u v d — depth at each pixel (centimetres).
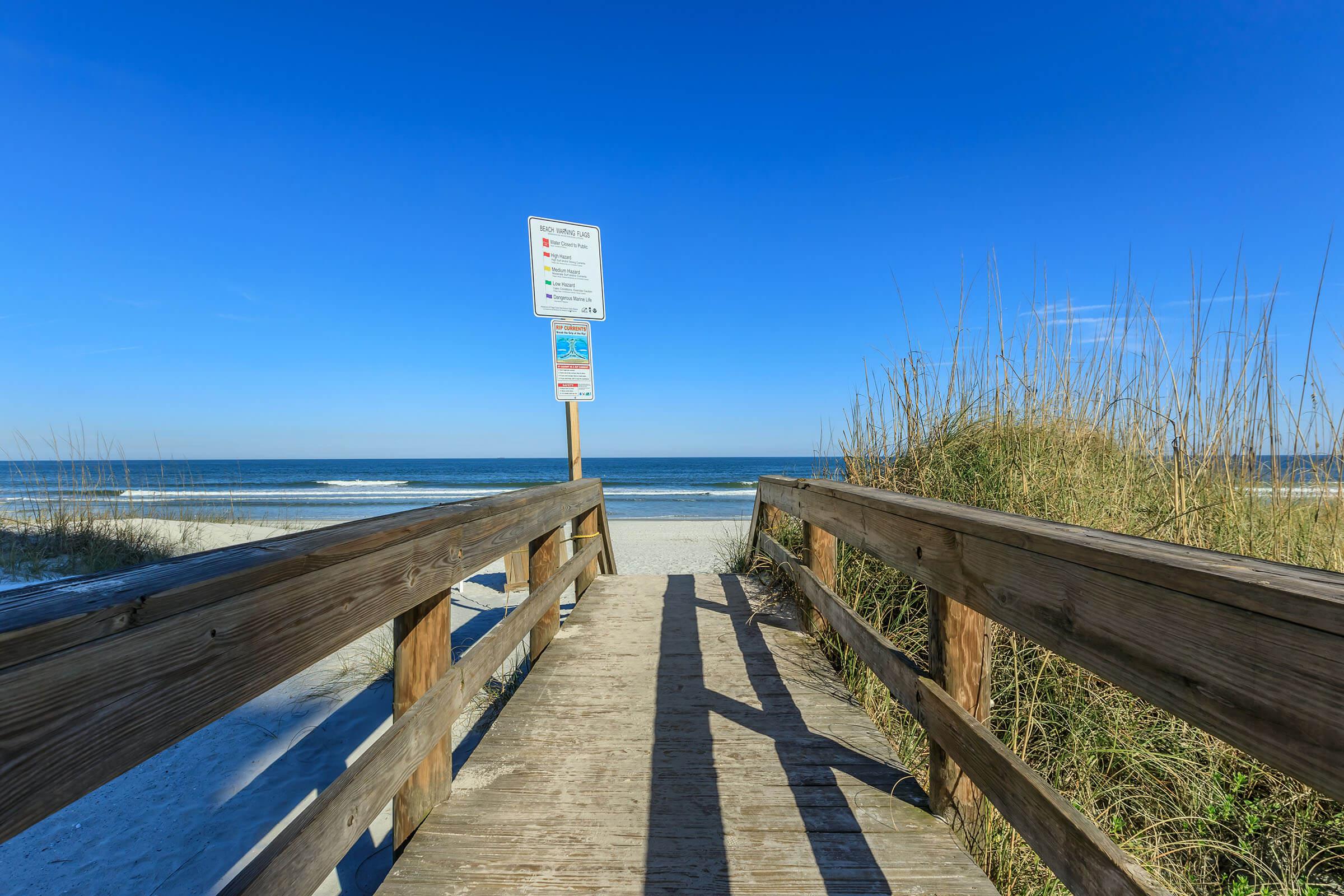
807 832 188
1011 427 427
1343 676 70
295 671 118
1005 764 141
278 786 304
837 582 365
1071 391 439
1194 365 371
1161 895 93
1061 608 120
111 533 897
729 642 364
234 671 103
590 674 318
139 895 232
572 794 210
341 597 135
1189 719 90
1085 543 112
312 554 122
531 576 354
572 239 531
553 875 172
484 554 229
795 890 165
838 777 218
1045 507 347
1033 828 130
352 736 353
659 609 438
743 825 192
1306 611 74
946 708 171
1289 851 215
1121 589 104
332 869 129
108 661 81
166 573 98
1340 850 213
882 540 219
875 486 438
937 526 176
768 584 489
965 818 186
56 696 74
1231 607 84
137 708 85
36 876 242
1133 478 381
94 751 79
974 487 378
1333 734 71
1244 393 362
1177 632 93
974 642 175
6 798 69
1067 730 255
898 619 324
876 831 188
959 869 172
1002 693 264
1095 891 110
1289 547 313
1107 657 107
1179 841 222
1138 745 245
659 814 198
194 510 1531
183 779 310
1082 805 230
